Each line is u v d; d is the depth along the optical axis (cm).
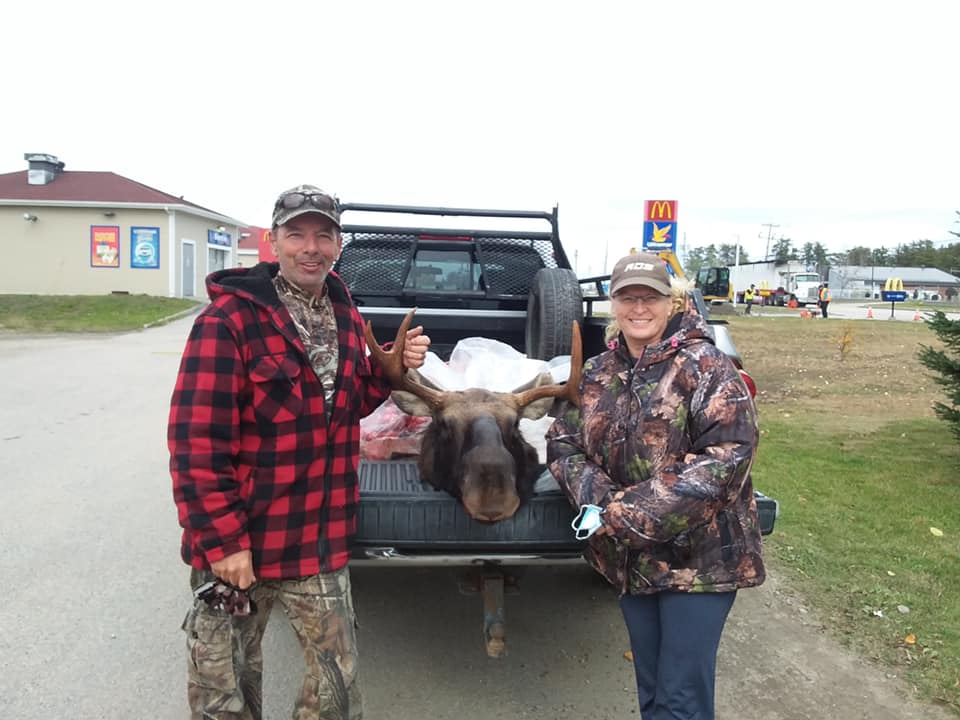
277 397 242
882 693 354
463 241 634
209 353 234
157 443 855
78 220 3291
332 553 258
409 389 307
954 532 555
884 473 712
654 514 245
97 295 3203
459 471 284
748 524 262
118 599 445
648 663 278
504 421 298
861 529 561
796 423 972
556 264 641
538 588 480
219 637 250
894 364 1606
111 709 336
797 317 3503
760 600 450
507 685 364
